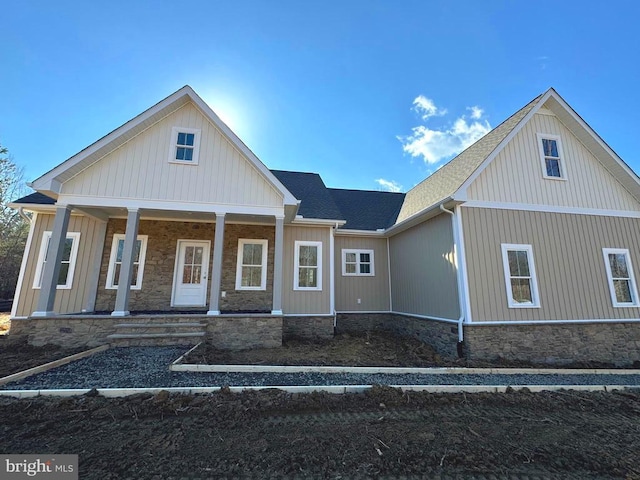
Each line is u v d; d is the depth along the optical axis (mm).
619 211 9148
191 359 5809
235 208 8422
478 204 8102
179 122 8633
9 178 20656
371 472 2650
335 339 9430
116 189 7926
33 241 8828
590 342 7980
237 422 3582
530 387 5090
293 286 9969
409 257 10422
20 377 4723
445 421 3801
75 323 7129
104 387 4402
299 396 4297
